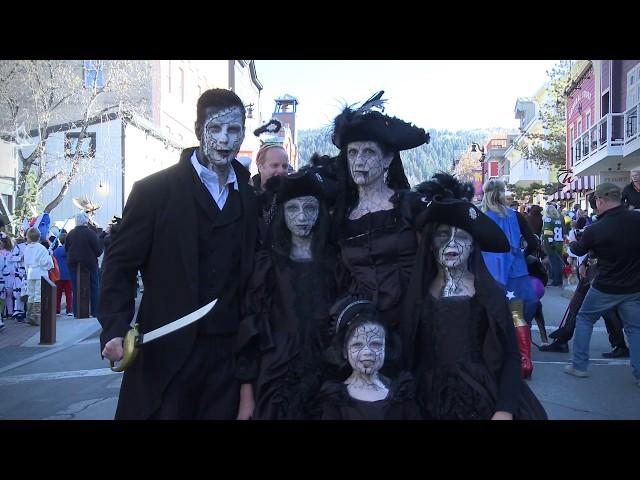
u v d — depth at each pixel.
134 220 2.86
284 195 3.06
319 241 3.10
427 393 2.88
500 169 65.50
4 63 20.28
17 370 7.68
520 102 54.50
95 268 12.45
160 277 2.86
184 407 2.78
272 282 3.04
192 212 2.87
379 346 2.82
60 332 10.53
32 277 11.39
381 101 3.18
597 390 5.88
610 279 6.10
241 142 2.99
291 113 69.56
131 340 2.62
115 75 21.97
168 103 29.81
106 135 22.92
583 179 26.89
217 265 2.90
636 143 19.73
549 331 9.37
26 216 18.73
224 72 44.44
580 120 30.52
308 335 2.95
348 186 3.22
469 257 2.93
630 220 5.98
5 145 18.12
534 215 13.05
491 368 2.81
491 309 2.81
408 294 2.96
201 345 2.84
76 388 6.56
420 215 2.95
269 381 2.87
